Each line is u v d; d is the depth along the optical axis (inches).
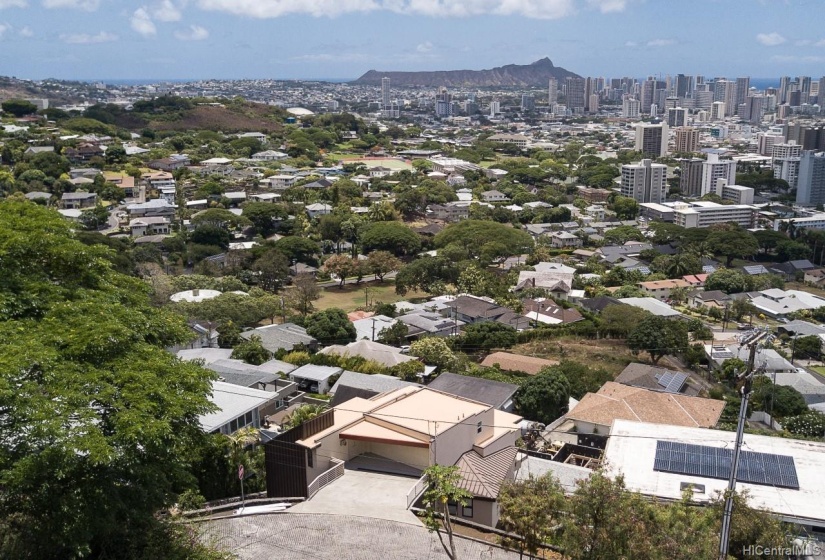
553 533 1184.8
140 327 1376.7
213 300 3705.7
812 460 1676.9
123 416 1087.6
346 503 1443.2
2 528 1116.5
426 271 4805.6
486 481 1499.8
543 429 2367.1
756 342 1093.1
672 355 3550.7
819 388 3061.0
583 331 3895.2
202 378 1307.8
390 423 1600.6
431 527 1175.0
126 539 1168.8
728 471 1611.7
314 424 1537.9
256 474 1619.1
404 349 3373.5
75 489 1058.7
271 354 3216.0
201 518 1362.0
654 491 1560.0
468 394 2514.8
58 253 1450.5
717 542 1146.0
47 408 1046.4
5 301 1268.5
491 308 4136.3
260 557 1258.6
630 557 1058.1
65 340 1199.6
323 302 4667.8
